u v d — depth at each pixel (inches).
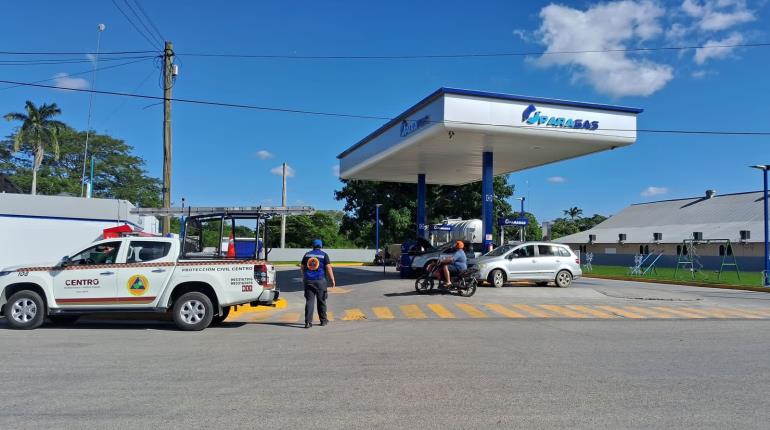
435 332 432.5
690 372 291.0
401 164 1079.0
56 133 1830.7
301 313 573.3
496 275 792.3
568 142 820.6
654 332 435.2
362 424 205.6
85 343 378.6
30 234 688.4
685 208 2256.4
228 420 209.6
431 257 961.5
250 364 308.2
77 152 2324.1
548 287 810.2
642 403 233.5
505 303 637.3
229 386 259.1
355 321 507.2
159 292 445.7
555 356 332.8
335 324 486.6
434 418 212.8
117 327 465.1
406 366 303.4
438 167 1120.2
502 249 837.8
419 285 722.2
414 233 1875.0
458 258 698.8
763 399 240.4
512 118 759.1
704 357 331.6
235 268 455.5
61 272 446.3
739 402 235.6
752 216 1889.8
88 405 227.8
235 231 578.9
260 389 253.9
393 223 1809.8
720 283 991.0
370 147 1063.0
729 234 1812.3
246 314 565.9
